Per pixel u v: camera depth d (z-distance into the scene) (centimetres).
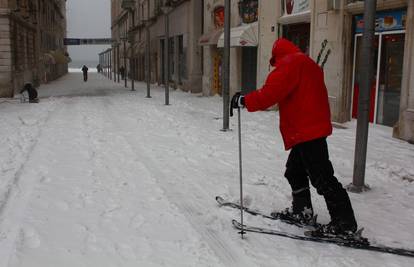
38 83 3925
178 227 474
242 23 1967
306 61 429
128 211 524
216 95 2400
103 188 618
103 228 473
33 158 816
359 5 1146
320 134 423
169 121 1328
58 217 506
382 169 720
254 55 1886
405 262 393
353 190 608
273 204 547
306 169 439
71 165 756
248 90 1964
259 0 1725
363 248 418
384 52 1127
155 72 4150
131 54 5359
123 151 873
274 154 849
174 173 702
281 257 401
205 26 2477
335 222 435
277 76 420
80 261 399
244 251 413
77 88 3594
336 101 1246
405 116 982
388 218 504
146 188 618
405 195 593
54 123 1309
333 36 1253
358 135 606
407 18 983
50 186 629
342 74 1226
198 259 399
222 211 520
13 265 390
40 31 4328
